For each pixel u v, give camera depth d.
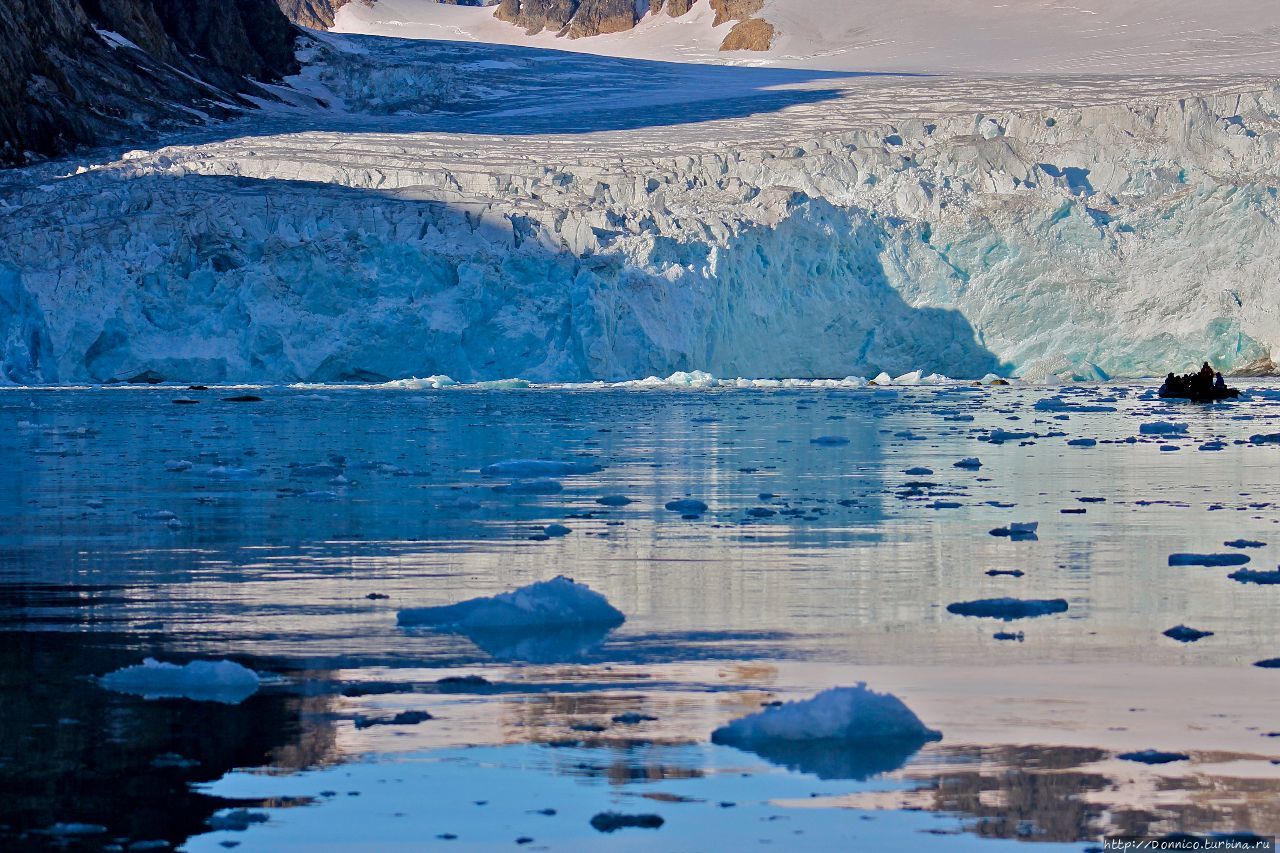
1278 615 28.86
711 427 92.69
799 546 39.22
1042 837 16.44
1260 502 49.62
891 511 47.50
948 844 16.30
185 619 29.22
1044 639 26.73
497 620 28.17
